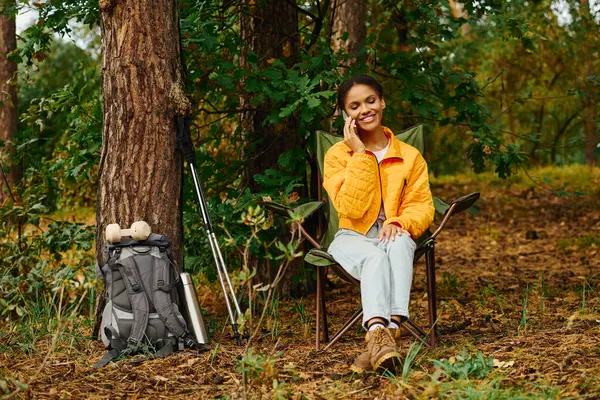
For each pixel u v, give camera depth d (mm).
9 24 9539
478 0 5941
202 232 5250
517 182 15672
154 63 4227
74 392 3285
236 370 3070
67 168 5438
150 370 3607
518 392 2975
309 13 5805
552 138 18891
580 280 6426
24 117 5492
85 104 5285
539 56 14195
